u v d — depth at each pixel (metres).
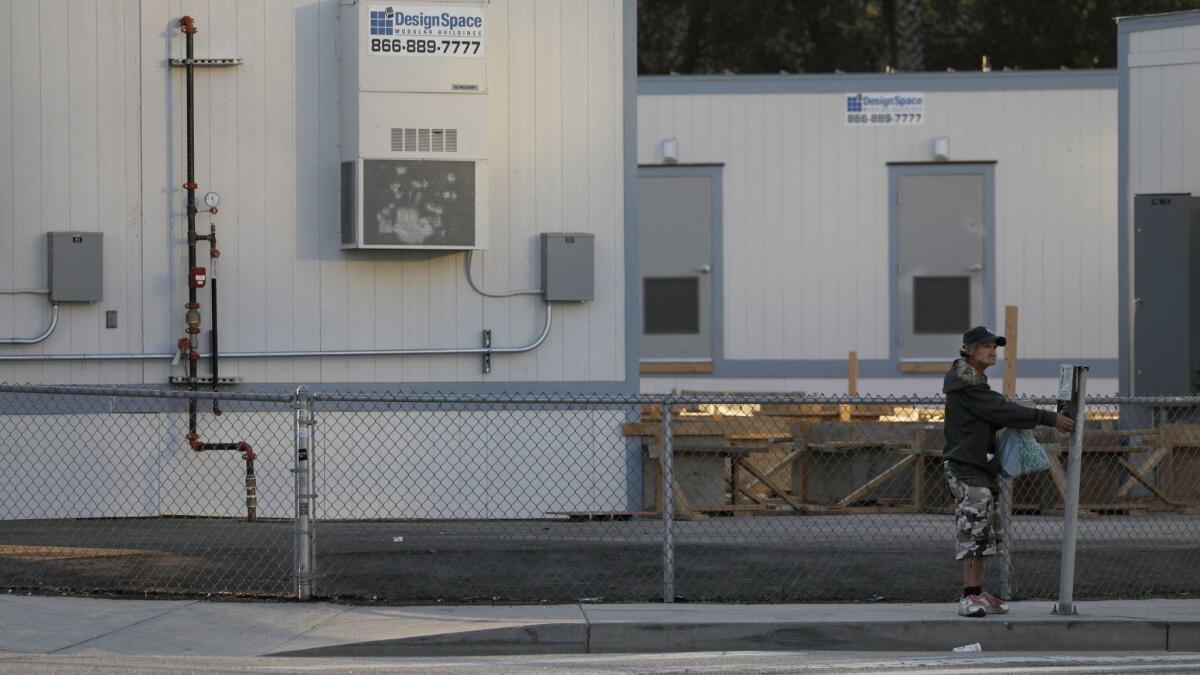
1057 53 90.75
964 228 53.91
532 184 33.88
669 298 54.72
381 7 32.41
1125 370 39.94
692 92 54.62
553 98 33.97
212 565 26.48
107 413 32.59
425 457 33.50
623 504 33.84
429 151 32.59
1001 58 91.19
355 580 25.25
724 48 91.38
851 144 54.22
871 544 29.33
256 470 33.09
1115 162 53.41
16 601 23.53
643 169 54.69
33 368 32.50
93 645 20.97
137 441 32.69
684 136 54.56
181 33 32.81
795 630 22.00
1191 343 38.22
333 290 33.34
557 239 33.59
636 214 34.25
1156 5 89.00
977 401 22.66
